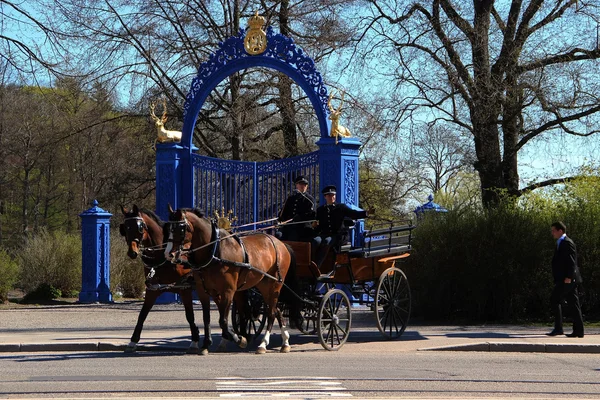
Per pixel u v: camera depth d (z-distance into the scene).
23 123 45.59
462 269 18.81
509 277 18.50
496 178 27.25
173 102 30.66
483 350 13.82
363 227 19.77
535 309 19.12
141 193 37.69
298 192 14.75
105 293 24.19
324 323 13.89
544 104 26.02
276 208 20.70
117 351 13.80
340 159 19.78
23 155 47.88
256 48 20.98
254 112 31.66
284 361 11.90
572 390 9.27
